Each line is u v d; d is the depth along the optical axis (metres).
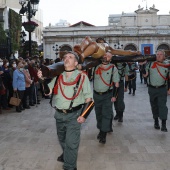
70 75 3.99
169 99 12.41
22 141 5.84
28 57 13.18
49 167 4.45
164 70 6.55
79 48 4.71
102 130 5.66
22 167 4.45
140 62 6.49
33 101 11.02
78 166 4.47
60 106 3.97
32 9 13.90
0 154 5.04
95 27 57.50
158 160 4.73
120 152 5.15
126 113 9.10
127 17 58.62
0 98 8.91
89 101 3.90
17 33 31.88
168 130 6.76
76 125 3.94
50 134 6.39
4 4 39.69
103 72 5.78
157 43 56.44
